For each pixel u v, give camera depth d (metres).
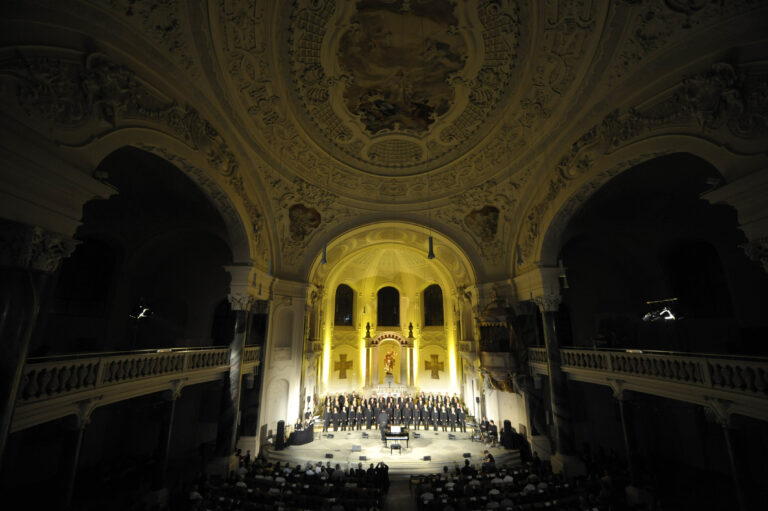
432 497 10.02
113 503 10.91
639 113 9.34
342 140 14.83
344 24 10.09
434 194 17.41
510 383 15.55
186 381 11.23
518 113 12.48
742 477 7.40
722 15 6.94
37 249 5.91
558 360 13.68
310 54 10.87
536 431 14.82
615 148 10.27
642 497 10.09
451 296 23.62
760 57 6.51
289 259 17.59
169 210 15.27
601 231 15.84
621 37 8.71
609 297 17.39
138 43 8.00
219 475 11.59
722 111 7.16
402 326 25.95
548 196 13.71
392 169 16.48
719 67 7.06
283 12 9.41
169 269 17.94
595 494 10.56
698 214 13.09
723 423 7.80
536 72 10.78
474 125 13.79
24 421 6.02
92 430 13.81
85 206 13.59
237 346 13.38
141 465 13.49
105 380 8.07
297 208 16.58
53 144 6.15
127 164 11.62
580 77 10.24
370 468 12.73
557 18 9.12
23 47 5.68
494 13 9.64
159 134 9.09
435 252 20.67
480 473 12.90
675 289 15.07
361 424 19.42
